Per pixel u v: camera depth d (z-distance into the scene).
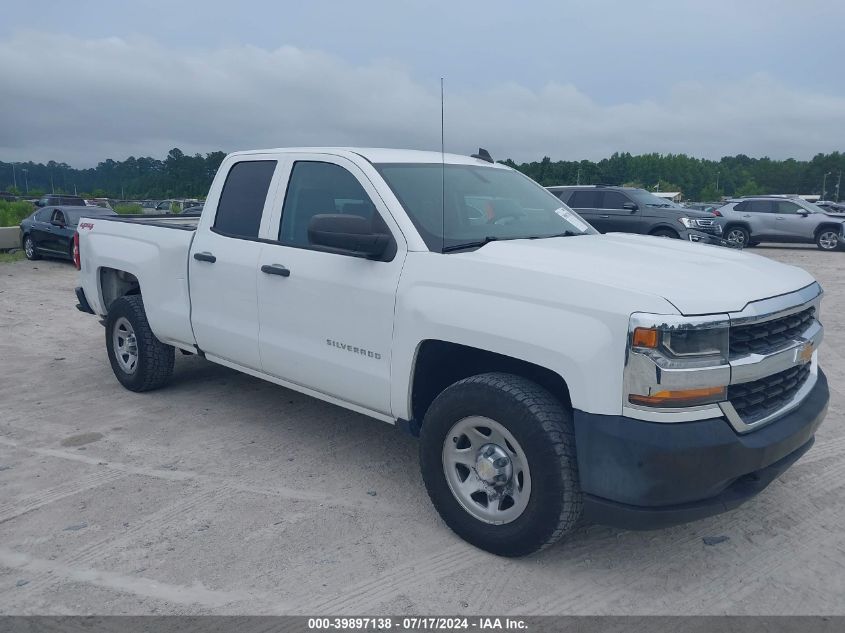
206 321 4.98
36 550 3.50
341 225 3.65
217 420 5.36
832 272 15.44
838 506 3.98
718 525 3.79
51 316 9.71
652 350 2.85
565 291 3.09
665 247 4.00
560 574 3.32
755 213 22.22
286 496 4.09
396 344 3.72
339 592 3.16
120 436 5.02
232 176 4.96
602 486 2.98
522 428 3.14
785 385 3.37
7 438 4.99
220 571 3.31
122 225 5.90
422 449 3.62
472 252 3.65
